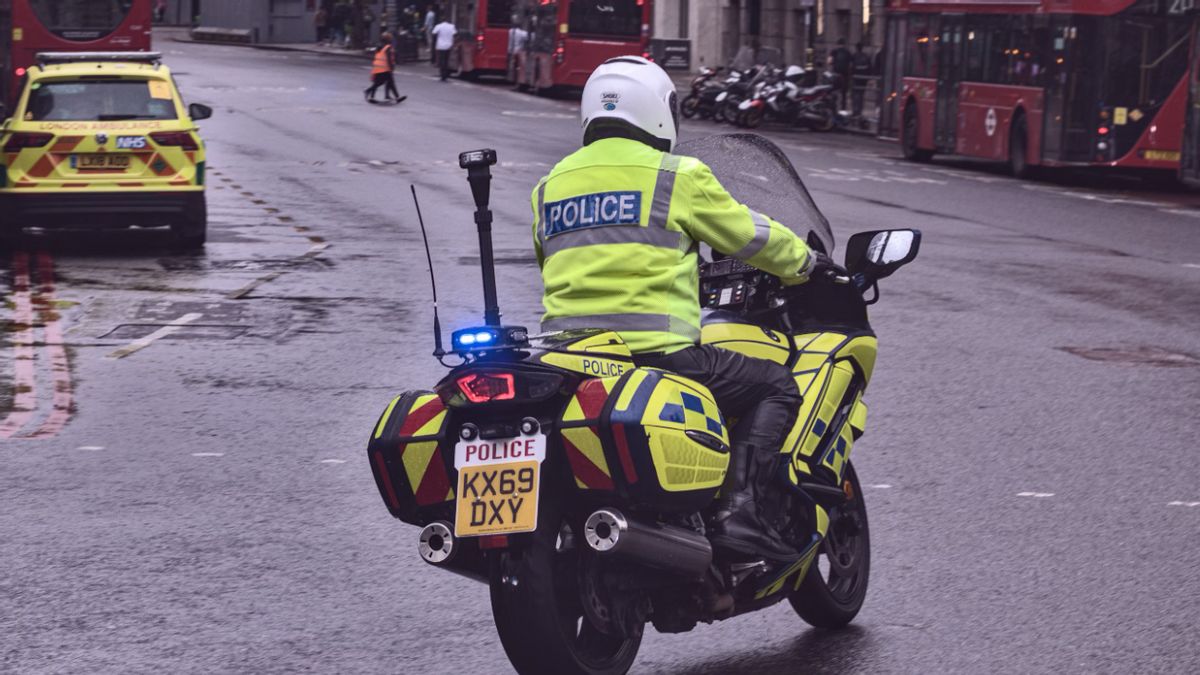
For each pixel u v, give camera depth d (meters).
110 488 10.35
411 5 106.75
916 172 38.75
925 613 7.98
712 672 7.18
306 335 16.05
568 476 6.01
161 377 14.00
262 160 35.81
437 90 66.62
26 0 44.66
